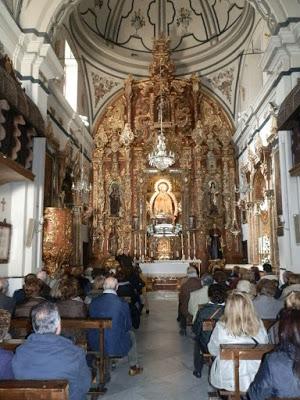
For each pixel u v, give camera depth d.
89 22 18.19
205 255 18.61
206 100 20.50
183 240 18.89
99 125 20.22
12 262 9.21
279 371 2.59
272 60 10.89
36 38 9.91
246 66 18.05
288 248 9.91
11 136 8.25
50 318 3.11
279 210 12.24
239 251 18.58
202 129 19.59
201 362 5.76
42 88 10.34
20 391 2.51
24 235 9.34
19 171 8.16
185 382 5.56
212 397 4.81
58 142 13.57
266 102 13.79
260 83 16.09
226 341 3.78
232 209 19.03
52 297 5.71
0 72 7.23
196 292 7.20
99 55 19.14
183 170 19.39
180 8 19.59
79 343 4.97
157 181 19.81
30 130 9.47
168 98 19.73
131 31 20.03
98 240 18.64
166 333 8.81
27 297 5.45
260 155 14.02
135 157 19.69
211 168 19.62
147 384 5.48
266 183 13.51
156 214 19.44
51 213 10.66
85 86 19.48
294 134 9.55
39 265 9.77
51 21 10.20
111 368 6.18
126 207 19.08
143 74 20.70
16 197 9.44
